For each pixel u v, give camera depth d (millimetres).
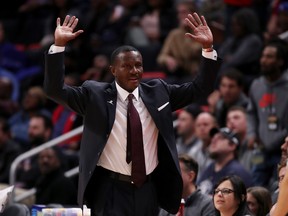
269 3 32688
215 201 18250
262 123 24281
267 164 24000
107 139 15742
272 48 24219
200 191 19922
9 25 40031
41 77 35562
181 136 26625
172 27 34844
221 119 26656
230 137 23078
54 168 25719
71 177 27156
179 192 15961
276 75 24312
